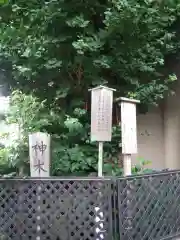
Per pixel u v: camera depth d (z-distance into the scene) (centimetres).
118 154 511
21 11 449
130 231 349
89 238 342
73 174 465
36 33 467
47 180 356
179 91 717
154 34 475
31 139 434
